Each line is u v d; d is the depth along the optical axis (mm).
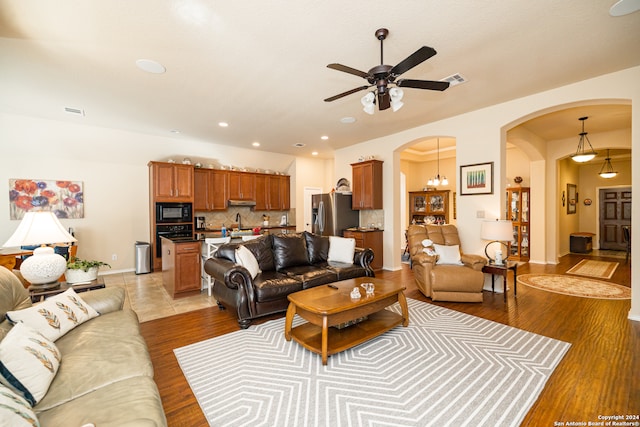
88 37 2391
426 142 7133
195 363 2348
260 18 2170
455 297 3781
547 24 2283
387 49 2621
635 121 3029
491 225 3848
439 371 2193
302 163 8125
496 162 4098
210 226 6773
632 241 3129
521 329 2939
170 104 3932
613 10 2102
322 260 4379
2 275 1925
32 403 1248
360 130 5340
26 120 4441
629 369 2189
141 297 4113
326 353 2299
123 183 5766
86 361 1566
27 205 4867
